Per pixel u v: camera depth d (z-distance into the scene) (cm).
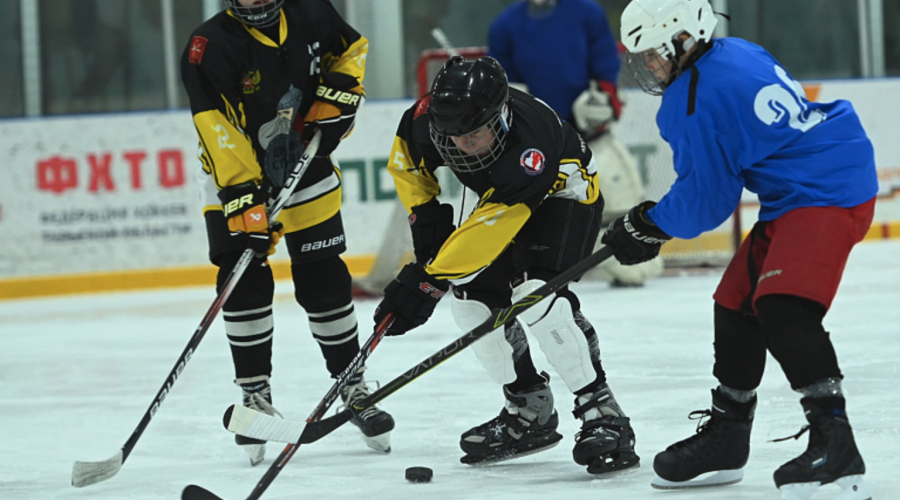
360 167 2814
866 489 722
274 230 1012
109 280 2727
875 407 1098
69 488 945
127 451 915
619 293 2252
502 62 2284
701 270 2580
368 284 2362
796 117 749
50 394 1466
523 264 926
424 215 952
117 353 1803
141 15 2886
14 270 2688
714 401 833
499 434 965
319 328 1096
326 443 1105
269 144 1041
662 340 1641
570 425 1116
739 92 742
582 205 937
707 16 772
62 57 2862
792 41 3200
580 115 2267
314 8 1047
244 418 798
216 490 909
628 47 788
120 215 2734
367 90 2998
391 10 2997
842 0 3212
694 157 753
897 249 2827
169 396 1403
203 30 1006
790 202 752
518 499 825
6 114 2848
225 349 1794
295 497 871
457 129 827
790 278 730
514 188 857
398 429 1141
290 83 1028
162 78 2908
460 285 952
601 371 920
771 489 815
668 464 824
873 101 3105
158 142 2752
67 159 2703
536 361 1515
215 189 1047
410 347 1691
